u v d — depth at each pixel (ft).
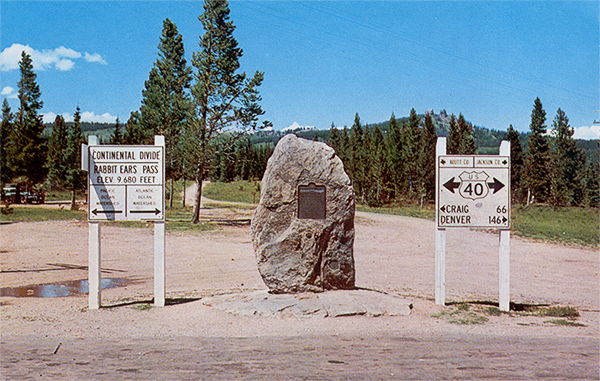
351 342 24.99
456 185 35.24
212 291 41.14
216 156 118.32
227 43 114.52
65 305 34.99
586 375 19.24
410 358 21.83
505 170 35.19
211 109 116.57
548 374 19.36
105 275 51.06
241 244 80.69
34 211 127.03
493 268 61.72
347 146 287.07
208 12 115.03
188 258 64.75
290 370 19.80
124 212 34.14
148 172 34.30
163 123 162.40
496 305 37.22
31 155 164.25
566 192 174.60
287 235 34.35
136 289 43.11
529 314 33.73
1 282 46.06
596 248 85.56
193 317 30.89
